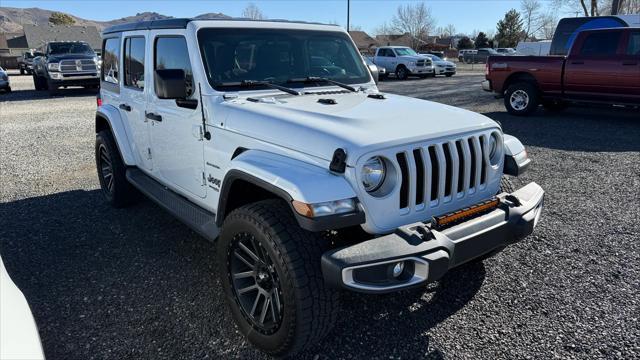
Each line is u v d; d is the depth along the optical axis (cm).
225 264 287
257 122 291
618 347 276
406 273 239
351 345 282
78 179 649
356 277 227
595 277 356
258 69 365
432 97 1544
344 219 232
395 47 2527
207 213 350
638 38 957
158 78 309
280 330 253
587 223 461
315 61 401
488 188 310
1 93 1944
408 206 261
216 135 325
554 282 350
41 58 1875
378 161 249
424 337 288
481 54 5153
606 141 839
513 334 290
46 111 1322
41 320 312
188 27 349
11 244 432
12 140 916
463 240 253
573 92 1049
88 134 973
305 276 238
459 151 284
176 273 374
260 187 284
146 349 281
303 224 229
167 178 411
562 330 293
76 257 404
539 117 1118
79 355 276
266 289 266
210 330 299
